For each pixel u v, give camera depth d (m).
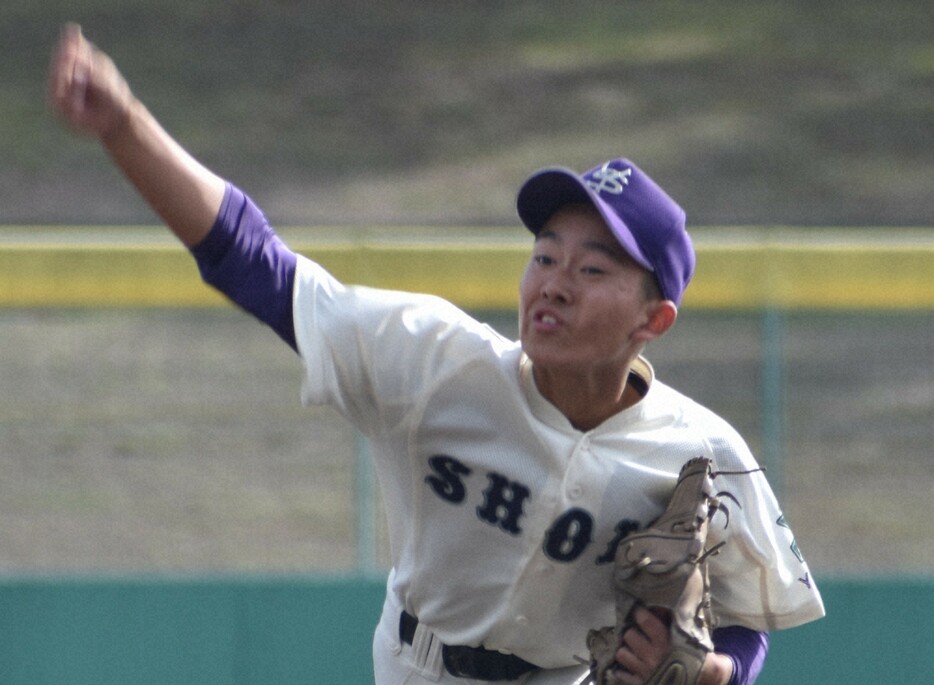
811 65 68.94
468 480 10.48
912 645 21.36
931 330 29.33
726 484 10.77
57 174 58.44
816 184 59.16
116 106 9.27
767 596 11.28
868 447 28.23
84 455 26.94
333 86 67.50
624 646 10.27
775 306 22.14
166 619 21.19
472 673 11.32
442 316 10.39
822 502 27.66
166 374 27.30
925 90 66.44
